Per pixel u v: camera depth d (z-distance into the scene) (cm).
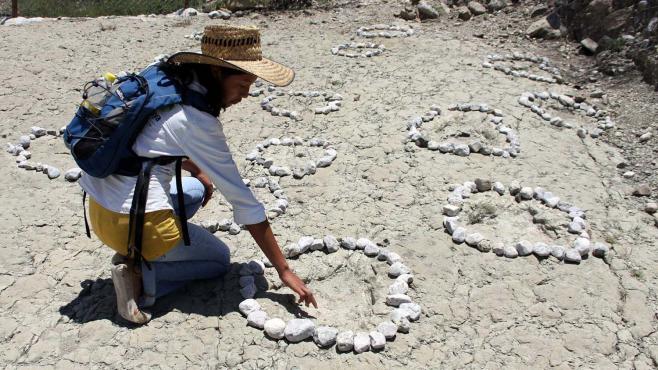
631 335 364
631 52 749
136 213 327
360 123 617
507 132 593
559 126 625
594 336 362
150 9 1208
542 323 371
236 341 349
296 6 1016
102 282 397
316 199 501
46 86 695
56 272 407
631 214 488
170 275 369
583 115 660
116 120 317
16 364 332
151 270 356
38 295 385
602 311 381
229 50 323
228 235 450
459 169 538
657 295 397
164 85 327
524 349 352
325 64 769
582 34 829
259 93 685
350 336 346
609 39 783
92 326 356
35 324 360
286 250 428
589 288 400
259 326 357
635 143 605
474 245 438
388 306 382
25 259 419
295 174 530
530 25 880
